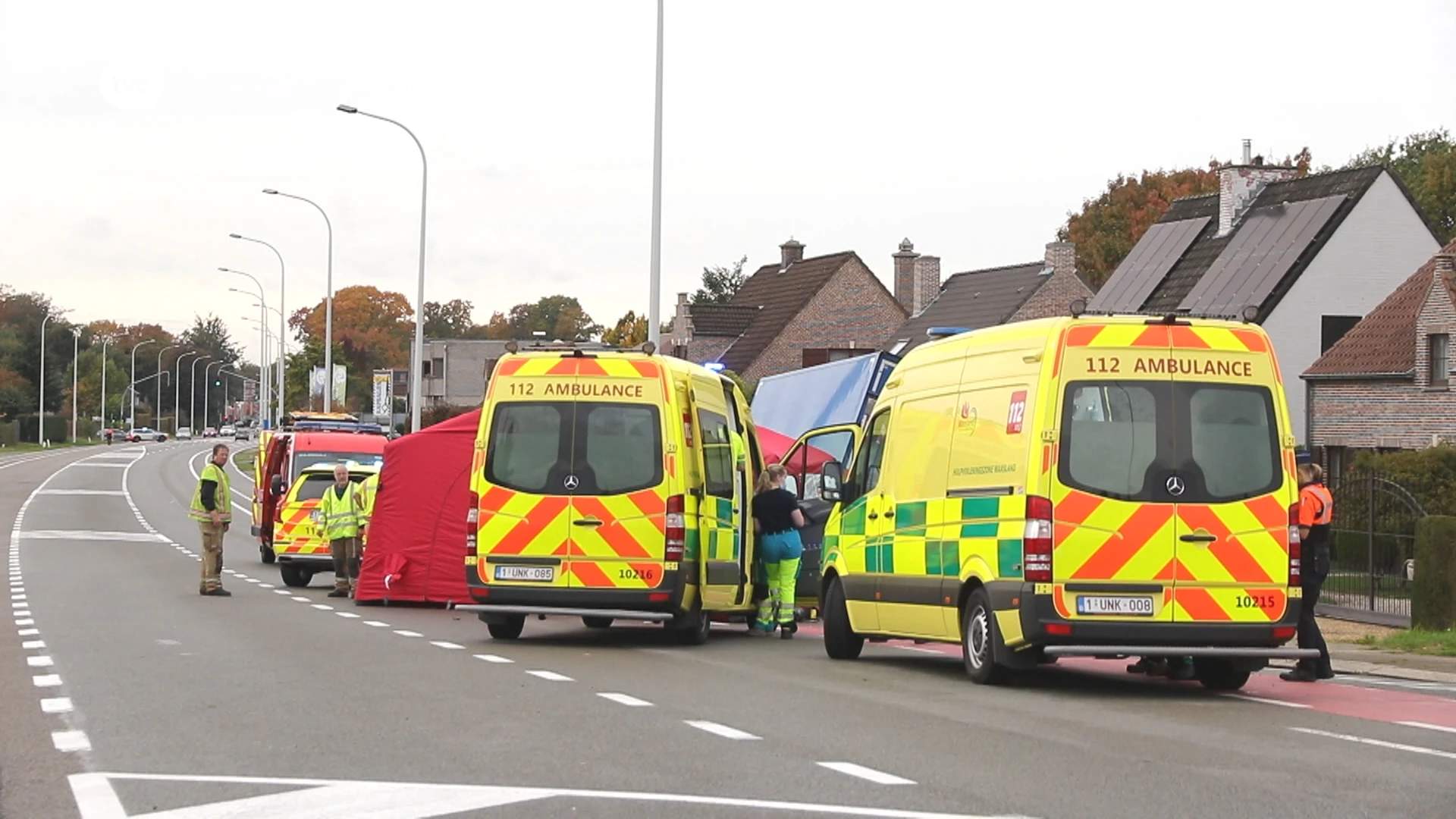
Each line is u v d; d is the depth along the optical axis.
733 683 20.58
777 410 43.03
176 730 15.91
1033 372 19.69
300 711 17.34
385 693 18.95
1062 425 19.34
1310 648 22.19
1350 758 14.66
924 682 21.16
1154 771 13.71
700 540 27.19
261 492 57.12
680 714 17.28
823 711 17.72
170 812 11.63
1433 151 112.38
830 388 39.62
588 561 26.14
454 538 35.97
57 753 14.47
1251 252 70.56
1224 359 19.64
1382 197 67.75
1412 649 26.75
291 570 42.59
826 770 13.59
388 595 35.91
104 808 11.81
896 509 23.09
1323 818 11.70
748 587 30.27
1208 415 19.52
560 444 26.34
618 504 26.19
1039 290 90.44
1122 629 19.16
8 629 28.00
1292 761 14.43
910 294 111.75
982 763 14.07
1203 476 19.39
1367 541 34.19
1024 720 17.20
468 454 36.12
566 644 27.00
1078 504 19.23
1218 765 14.09
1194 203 80.69
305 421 55.97
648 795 12.32
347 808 11.77
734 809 11.77
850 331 106.50
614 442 26.34
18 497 96.06
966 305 96.00
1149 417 19.44
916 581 22.23
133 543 62.44
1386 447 54.97
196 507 37.72
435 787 12.60
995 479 20.19
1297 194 72.19
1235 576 19.33
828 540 25.33
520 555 26.16
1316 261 67.06
